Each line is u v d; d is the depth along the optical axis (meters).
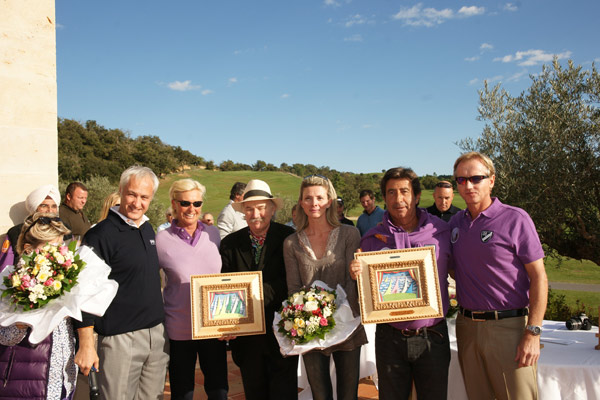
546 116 7.94
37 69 4.02
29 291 2.32
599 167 7.62
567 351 3.13
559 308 7.30
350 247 2.92
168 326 3.06
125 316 2.74
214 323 2.86
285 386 3.02
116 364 2.71
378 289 2.65
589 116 7.79
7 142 3.86
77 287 2.42
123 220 2.83
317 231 2.96
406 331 2.65
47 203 3.86
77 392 3.30
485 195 2.68
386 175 2.76
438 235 2.80
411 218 2.85
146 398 2.88
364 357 4.06
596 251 7.99
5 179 3.84
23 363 2.34
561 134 7.71
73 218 4.96
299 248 2.96
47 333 2.25
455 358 3.20
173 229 3.18
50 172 4.09
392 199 2.72
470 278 2.67
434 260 2.65
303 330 2.59
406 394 2.72
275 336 2.89
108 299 2.52
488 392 2.68
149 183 2.86
